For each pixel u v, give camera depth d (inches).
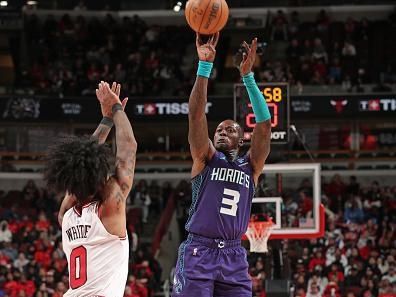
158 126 1318.9
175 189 1244.5
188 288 297.1
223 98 1231.5
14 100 1244.5
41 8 1520.7
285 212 756.0
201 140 301.7
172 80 1375.5
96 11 1523.1
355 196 1155.9
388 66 1391.5
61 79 1337.4
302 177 1259.2
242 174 305.9
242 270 301.3
